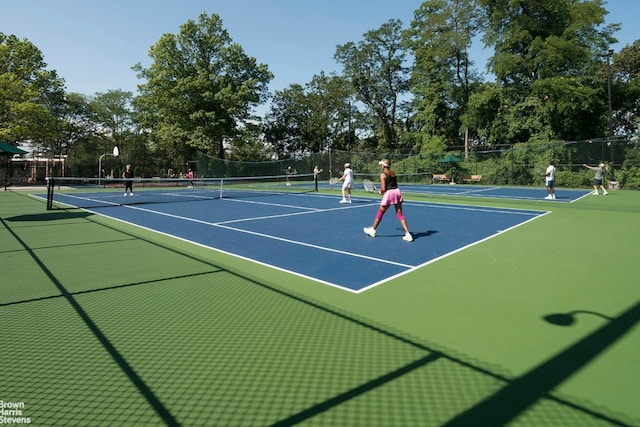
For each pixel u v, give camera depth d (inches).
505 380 124.6
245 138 1817.2
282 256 299.1
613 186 1076.5
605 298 200.8
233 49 1750.7
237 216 529.7
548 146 1252.5
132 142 2269.9
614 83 1515.7
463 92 1875.0
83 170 1697.8
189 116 1678.2
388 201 354.0
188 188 1254.3
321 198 829.8
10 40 1542.8
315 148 2346.2
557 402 112.5
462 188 1151.6
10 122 1396.4
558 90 1306.6
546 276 241.4
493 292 211.9
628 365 133.1
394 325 169.2
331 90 2212.1
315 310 187.6
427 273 250.4
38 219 506.6
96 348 148.9
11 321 174.1
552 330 162.7
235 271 257.6
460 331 162.4
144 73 1707.7
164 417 107.4
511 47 1521.9
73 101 2053.4
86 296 207.5
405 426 102.7
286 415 108.0
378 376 127.9
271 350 146.8
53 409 111.2
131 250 321.7
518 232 398.3
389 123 2282.2
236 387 122.1
